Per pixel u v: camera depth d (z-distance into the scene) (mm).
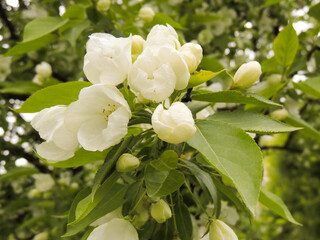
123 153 169
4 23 551
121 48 156
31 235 594
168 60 155
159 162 174
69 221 197
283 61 299
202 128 164
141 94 161
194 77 168
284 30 271
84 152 204
